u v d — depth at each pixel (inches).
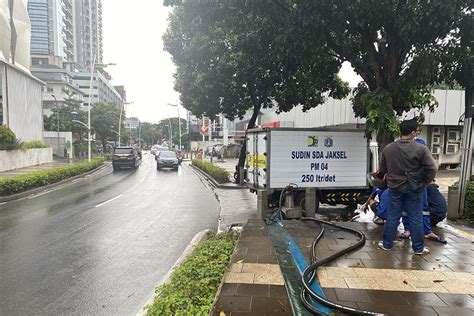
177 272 178.4
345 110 775.1
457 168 878.4
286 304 138.9
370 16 264.1
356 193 408.8
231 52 562.6
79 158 1760.6
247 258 196.4
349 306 138.7
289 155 382.0
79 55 4635.8
